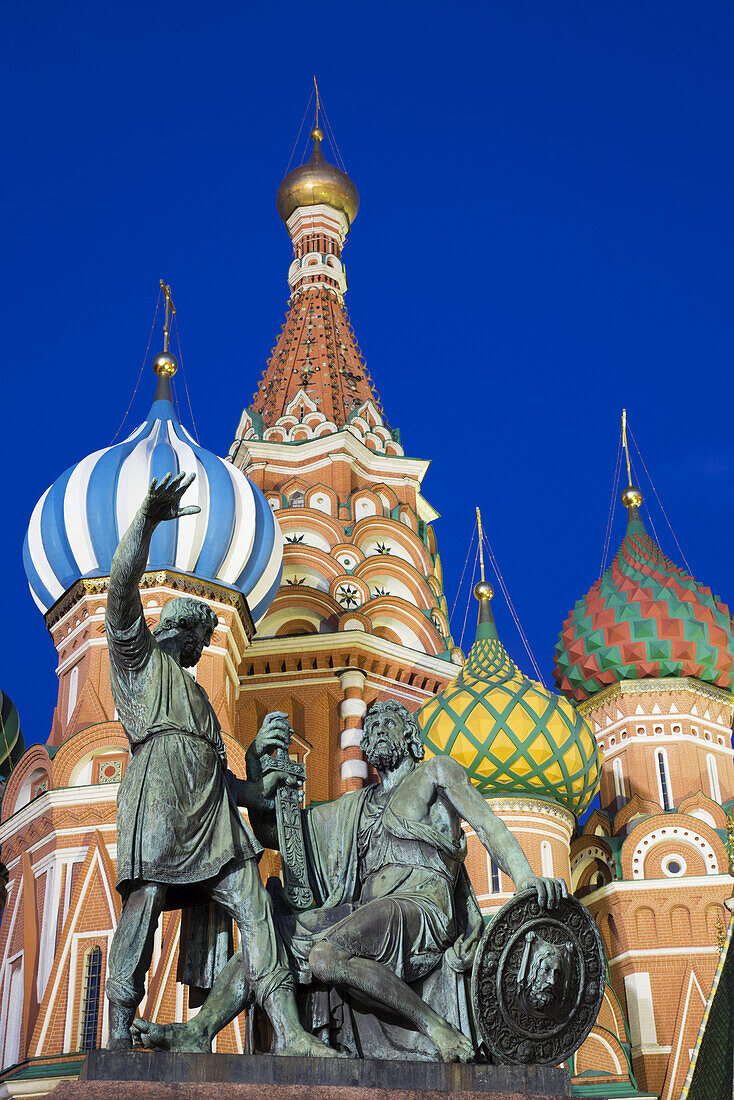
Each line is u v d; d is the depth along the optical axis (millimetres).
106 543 42719
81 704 41344
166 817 9969
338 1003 10062
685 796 53062
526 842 46625
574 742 48031
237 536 43250
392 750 11297
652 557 58844
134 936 9734
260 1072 9102
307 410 57406
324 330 60594
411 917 10195
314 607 50031
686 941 48281
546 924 10000
